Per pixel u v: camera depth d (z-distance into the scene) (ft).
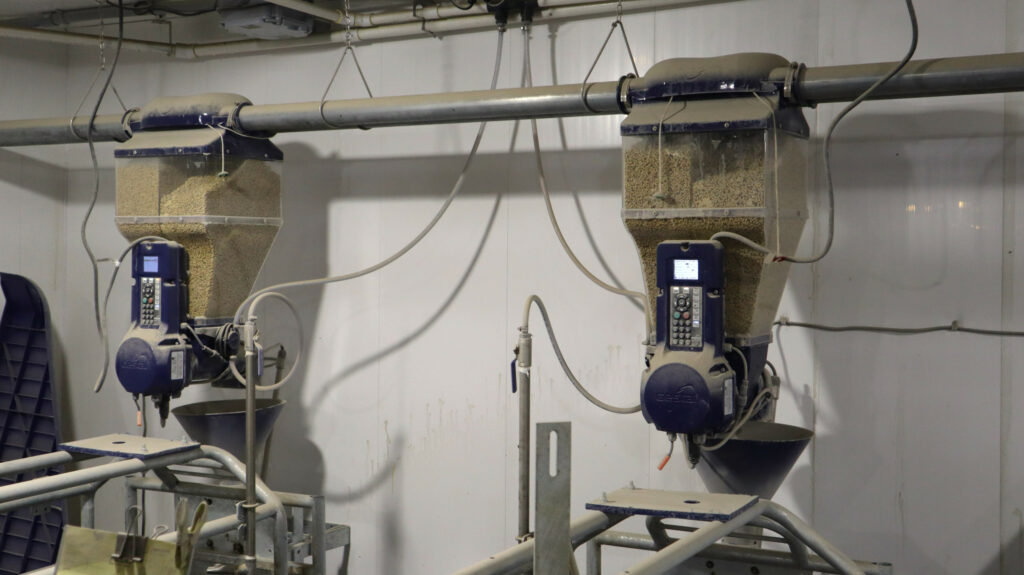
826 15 10.44
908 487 10.19
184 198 11.53
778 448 9.41
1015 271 9.70
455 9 12.20
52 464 9.95
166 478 11.88
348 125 11.34
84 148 15.35
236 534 11.76
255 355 9.99
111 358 15.16
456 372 12.58
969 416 9.91
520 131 12.12
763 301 9.24
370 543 13.20
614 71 11.53
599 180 11.67
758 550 8.73
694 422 8.68
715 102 9.11
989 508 9.84
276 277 13.75
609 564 11.76
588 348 11.76
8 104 14.84
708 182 8.98
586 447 11.79
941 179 9.99
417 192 12.80
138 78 14.92
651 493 7.80
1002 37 9.70
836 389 10.50
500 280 12.28
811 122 10.52
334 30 13.20
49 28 14.78
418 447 12.86
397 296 12.96
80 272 15.46
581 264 11.59
